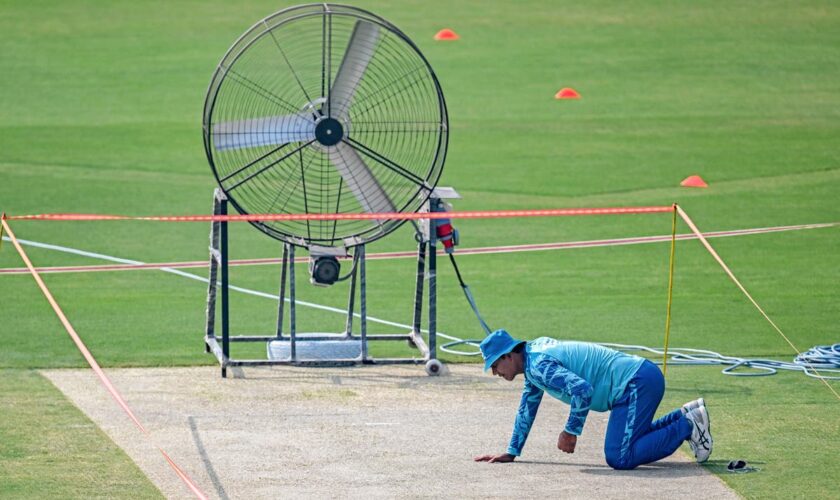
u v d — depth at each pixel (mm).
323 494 27203
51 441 30953
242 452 30328
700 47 114000
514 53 111375
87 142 79625
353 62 37094
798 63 107562
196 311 46281
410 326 44594
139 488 27531
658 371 28984
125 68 103500
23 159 74500
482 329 44125
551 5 134875
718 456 30203
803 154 78000
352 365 39281
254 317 45688
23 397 34875
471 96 94875
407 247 58062
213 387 36562
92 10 128750
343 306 47625
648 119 88688
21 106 90250
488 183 70062
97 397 35094
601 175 72438
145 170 72625
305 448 30703
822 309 46625
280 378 37875
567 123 87250
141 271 52406
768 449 30750
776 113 90500
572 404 27750
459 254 56062
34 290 48719
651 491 27344
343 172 38000
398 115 78375
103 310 46000
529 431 30094
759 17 127375
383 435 31922
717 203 65938
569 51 112562
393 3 134750
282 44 95438
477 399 35656
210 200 65750
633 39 117750
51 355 39719
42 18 124000
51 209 62781
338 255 38125
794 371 38750
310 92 79812
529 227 61312
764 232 59812
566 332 43438
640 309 46719
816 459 29875
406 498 26906
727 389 36656
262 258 55469
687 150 79250
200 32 118062
